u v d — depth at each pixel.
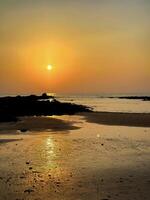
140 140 34.31
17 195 16.36
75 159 24.45
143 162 23.34
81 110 82.44
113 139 35.00
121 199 15.80
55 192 16.84
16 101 89.62
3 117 54.19
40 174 20.16
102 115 70.25
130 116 66.88
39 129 43.47
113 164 22.77
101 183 18.33
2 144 30.89
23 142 32.19
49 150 28.11
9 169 21.33
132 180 18.86
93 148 29.22
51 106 79.50
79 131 42.16
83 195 16.41
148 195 16.34
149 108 103.75
